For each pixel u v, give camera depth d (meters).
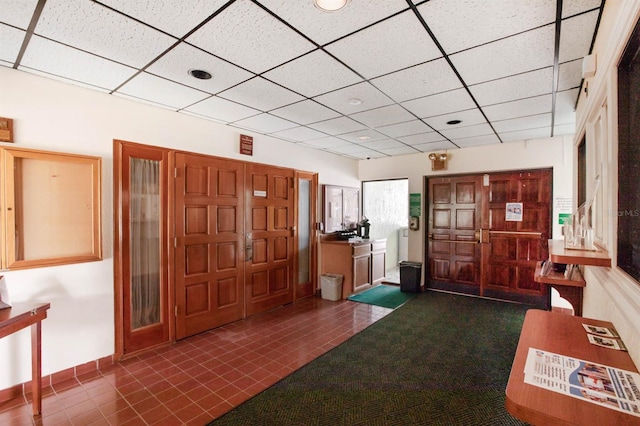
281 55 2.14
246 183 4.15
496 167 4.87
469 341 3.40
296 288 4.94
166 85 2.67
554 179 4.44
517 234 4.84
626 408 0.94
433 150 5.40
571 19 1.71
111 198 2.91
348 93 2.84
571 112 3.31
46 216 2.53
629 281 1.03
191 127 3.54
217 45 2.01
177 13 1.67
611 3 1.42
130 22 1.76
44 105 2.52
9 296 2.33
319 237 5.41
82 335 2.73
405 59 2.20
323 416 2.16
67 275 2.65
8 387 2.35
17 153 2.37
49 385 2.54
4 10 1.64
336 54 2.13
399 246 8.12
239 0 1.56
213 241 3.76
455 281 5.41
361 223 5.96
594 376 1.12
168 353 3.12
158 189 3.27
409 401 2.33
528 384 1.07
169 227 3.34
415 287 5.42
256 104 3.14
